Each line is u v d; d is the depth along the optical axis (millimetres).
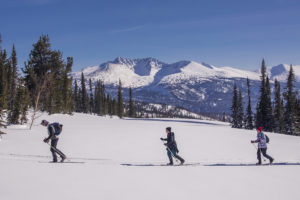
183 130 30938
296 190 7461
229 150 17406
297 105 56156
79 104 95500
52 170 9445
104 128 33094
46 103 46500
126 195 6609
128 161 13109
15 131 26281
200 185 7859
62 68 44938
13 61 50719
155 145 19078
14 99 32094
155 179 8531
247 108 65500
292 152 17266
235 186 7824
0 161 10992
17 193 6465
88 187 7250
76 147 17562
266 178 9000
